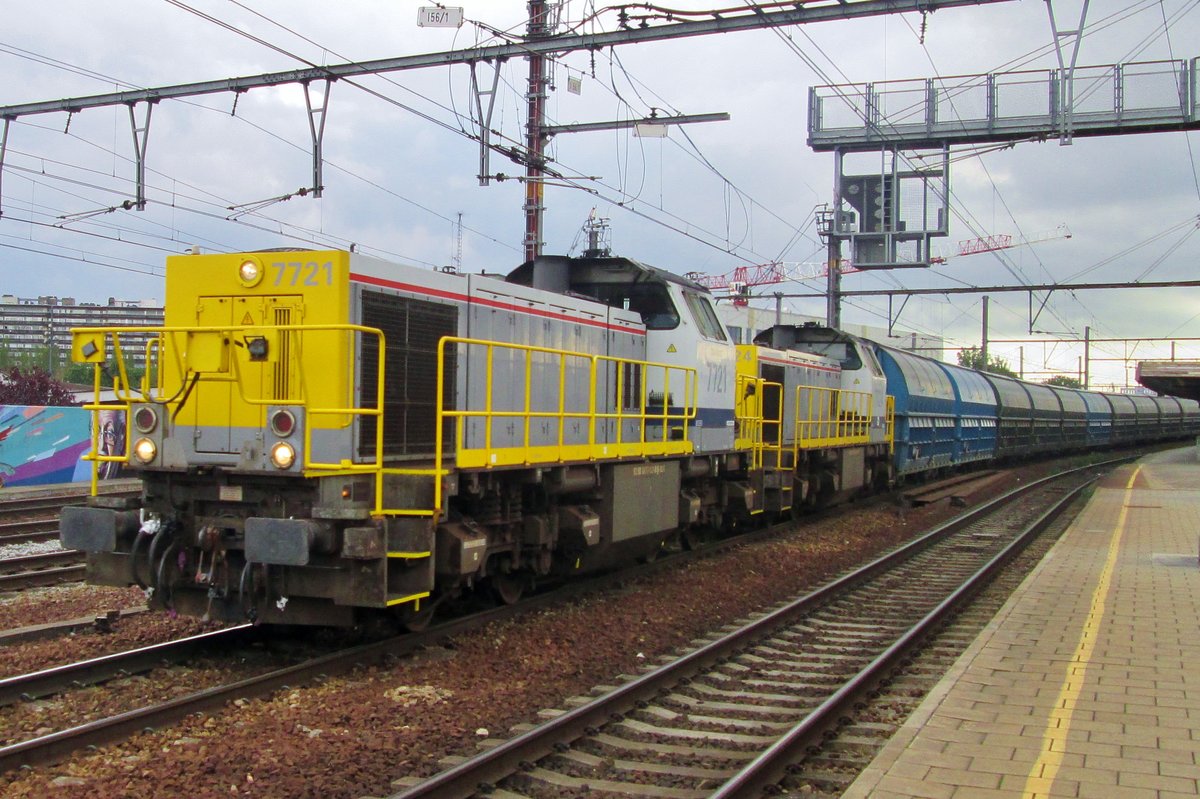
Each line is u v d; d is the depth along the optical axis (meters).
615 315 13.23
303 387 8.01
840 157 24.75
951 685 7.25
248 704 7.00
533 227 20.39
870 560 15.61
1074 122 19.81
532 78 19.97
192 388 8.34
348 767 5.82
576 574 12.45
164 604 8.39
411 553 8.00
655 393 14.07
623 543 12.43
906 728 6.21
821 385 21.17
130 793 5.37
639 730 6.81
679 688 7.94
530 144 20.00
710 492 15.57
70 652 8.40
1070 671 7.67
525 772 5.90
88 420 24.62
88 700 7.08
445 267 11.00
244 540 8.12
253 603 7.98
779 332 24.12
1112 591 11.36
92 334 8.58
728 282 64.50
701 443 14.49
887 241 24.83
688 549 15.88
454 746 6.29
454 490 8.64
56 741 5.84
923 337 65.12
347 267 8.41
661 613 10.95
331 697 7.23
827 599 11.84
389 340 8.94
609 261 13.85
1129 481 31.08
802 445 18.97
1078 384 99.12
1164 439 71.25
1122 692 7.06
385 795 5.47
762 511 17.44
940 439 29.14
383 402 7.99
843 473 21.56
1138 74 19.50
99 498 8.50
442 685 7.77
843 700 7.07
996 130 22.12
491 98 14.74
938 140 22.91
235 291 8.68
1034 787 5.19
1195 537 16.72
